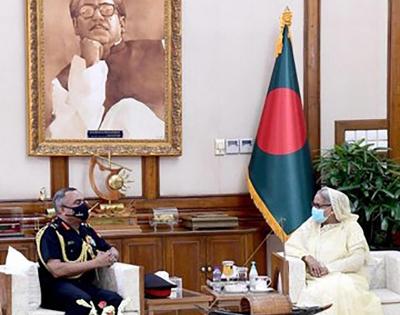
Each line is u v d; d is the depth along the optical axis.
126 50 6.98
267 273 7.11
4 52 6.72
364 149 7.10
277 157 7.04
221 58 7.25
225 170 7.27
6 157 6.75
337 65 7.51
